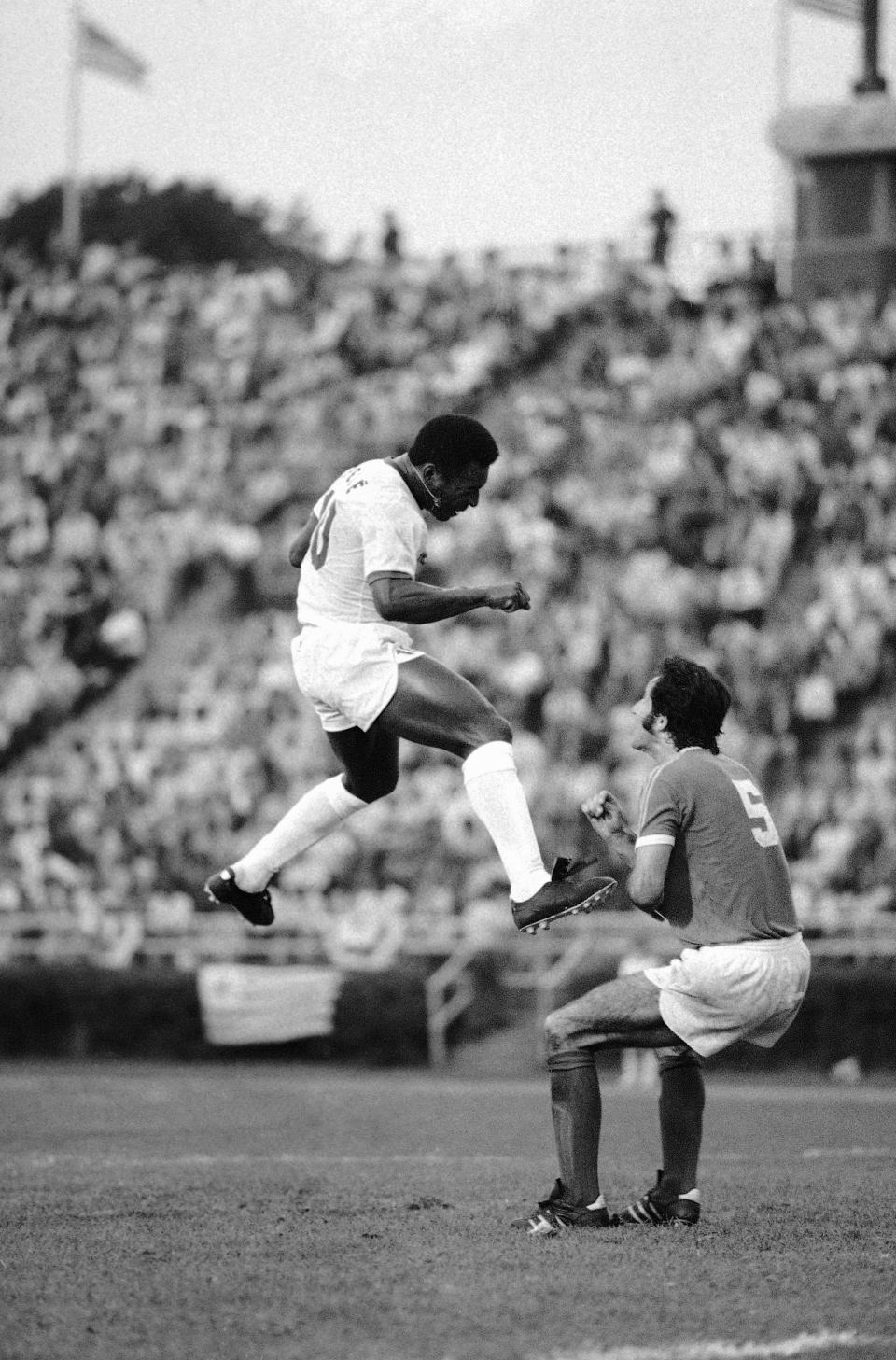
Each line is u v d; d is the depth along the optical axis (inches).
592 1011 449.4
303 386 2333.9
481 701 452.1
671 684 466.6
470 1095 1194.6
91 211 3759.8
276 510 2237.9
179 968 1638.8
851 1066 1439.5
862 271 2229.3
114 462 2337.6
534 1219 449.7
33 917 1824.6
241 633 2154.3
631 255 2304.4
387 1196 534.9
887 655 1822.1
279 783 1910.7
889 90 2281.0
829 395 2011.6
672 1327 336.2
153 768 1967.3
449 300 2362.2
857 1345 323.6
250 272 2605.8
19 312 2591.0
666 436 2030.0
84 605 2220.7
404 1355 315.3
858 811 1652.3
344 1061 1582.2
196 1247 421.7
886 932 1565.0
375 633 455.8
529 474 2059.5
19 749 2122.3
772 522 1904.5
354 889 1763.0
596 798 471.2
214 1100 1135.6
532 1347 321.1
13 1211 497.0
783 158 2260.1
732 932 442.0
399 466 460.4
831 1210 490.6
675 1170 463.2
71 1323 340.5
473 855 1743.4
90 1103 1095.0
